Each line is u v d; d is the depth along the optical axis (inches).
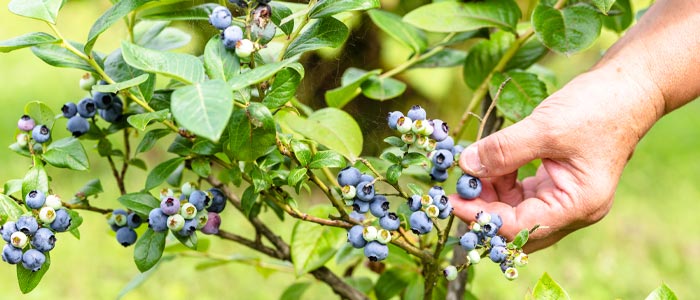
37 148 60.6
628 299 168.4
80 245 176.2
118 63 59.8
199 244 81.0
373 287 85.4
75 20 205.8
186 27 74.0
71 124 62.5
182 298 159.2
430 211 55.6
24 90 247.6
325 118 70.0
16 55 272.5
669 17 64.5
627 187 217.2
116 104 63.5
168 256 83.4
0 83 251.1
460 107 166.7
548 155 62.2
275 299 163.0
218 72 49.5
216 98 40.1
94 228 183.9
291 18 54.2
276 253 73.0
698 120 251.6
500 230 62.9
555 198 63.3
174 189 65.4
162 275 167.2
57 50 57.7
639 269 178.2
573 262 180.1
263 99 53.7
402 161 56.5
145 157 215.9
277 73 53.0
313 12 54.1
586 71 66.4
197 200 57.1
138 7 55.1
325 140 68.7
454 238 65.4
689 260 182.4
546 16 67.6
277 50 67.0
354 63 111.9
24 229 52.0
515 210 63.5
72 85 254.8
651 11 66.9
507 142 61.1
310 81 90.6
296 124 69.8
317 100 91.7
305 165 56.5
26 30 268.8
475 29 77.2
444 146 59.6
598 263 179.2
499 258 55.4
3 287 155.3
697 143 238.4
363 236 55.5
